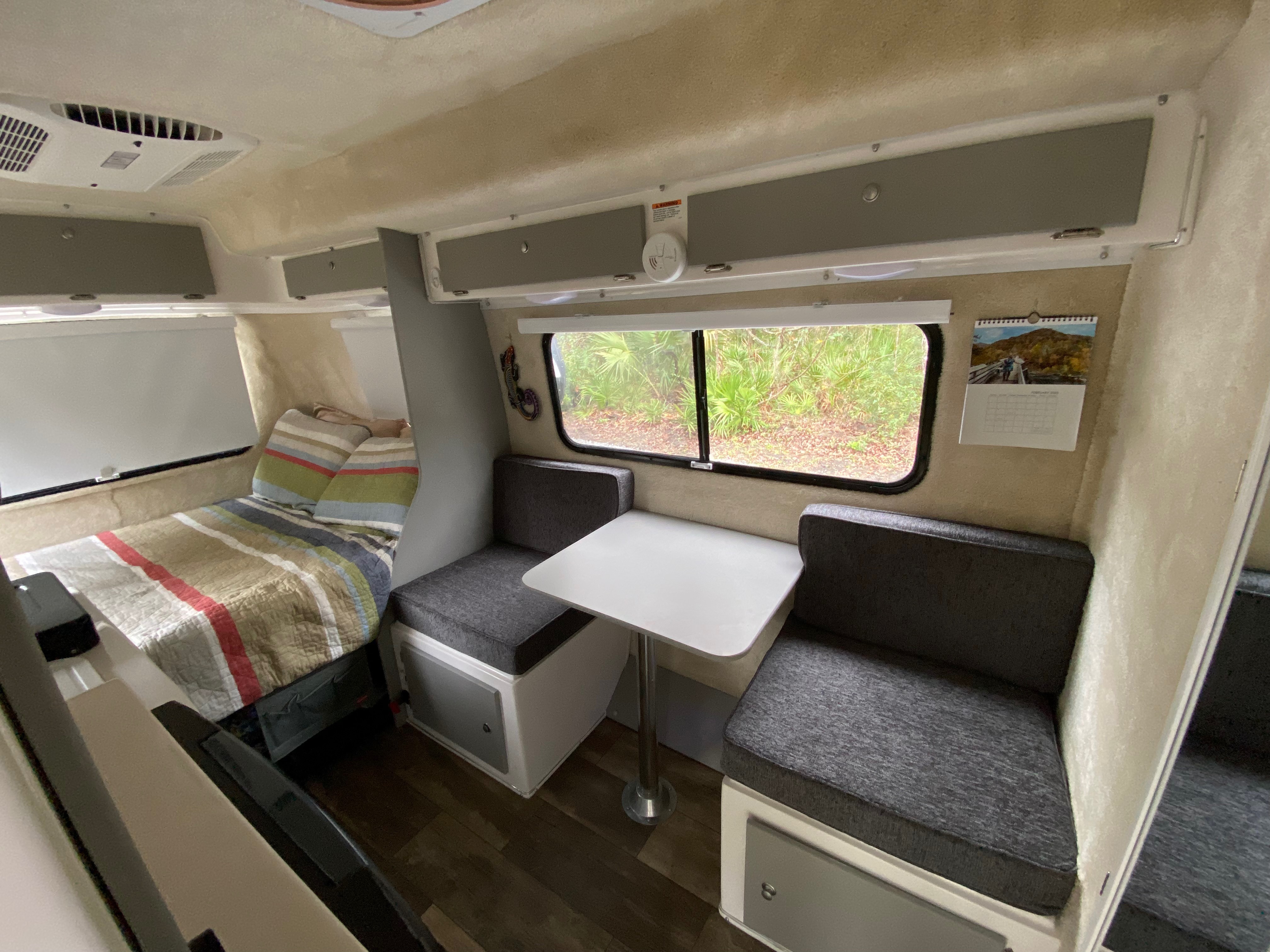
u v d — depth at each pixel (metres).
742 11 0.99
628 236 1.46
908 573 1.58
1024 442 1.43
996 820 1.11
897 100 0.92
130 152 1.40
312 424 2.86
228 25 0.93
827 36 0.94
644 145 1.17
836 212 1.17
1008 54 0.82
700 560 1.79
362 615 2.01
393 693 2.22
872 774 1.23
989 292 1.39
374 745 2.19
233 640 1.72
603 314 2.00
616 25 1.04
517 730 1.84
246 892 0.46
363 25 0.95
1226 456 0.68
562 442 2.41
